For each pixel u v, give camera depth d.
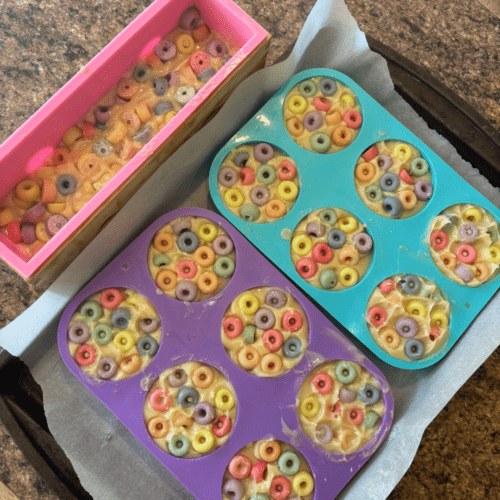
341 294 0.59
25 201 0.57
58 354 0.60
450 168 0.61
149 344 0.57
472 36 0.70
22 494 0.62
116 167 0.58
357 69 0.63
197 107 0.54
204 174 0.63
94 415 0.59
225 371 0.57
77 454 0.58
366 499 0.55
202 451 0.55
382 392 0.58
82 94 0.56
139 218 0.59
